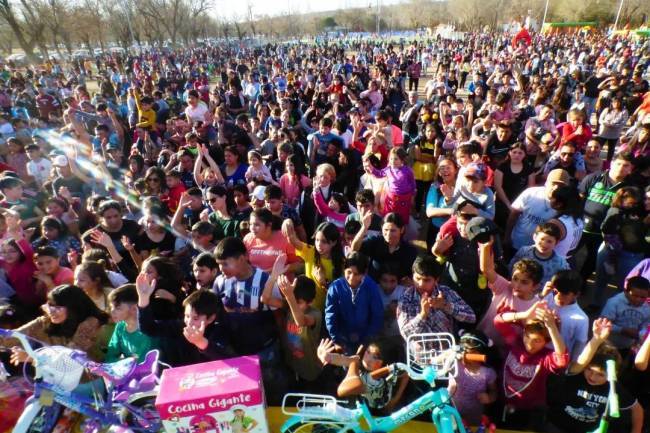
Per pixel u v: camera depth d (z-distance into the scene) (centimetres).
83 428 262
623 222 430
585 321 312
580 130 698
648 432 336
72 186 669
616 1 5694
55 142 890
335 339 359
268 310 351
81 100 1224
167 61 3225
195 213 551
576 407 286
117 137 925
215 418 230
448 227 393
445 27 7488
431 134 721
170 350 323
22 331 323
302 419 259
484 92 1259
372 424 253
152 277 358
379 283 409
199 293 298
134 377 271
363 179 587
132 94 1205
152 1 4881
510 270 402
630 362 328
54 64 3278
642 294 337
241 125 938
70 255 448
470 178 448
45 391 250
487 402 313
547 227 364
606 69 1730
